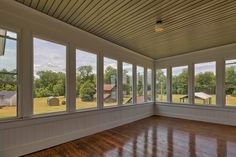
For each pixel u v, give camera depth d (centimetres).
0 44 254
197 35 390
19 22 270
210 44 475
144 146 312
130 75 556
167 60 649
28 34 282
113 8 267
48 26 310
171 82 637
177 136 375
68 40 347
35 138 283
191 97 573
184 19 301
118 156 267
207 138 360
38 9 279
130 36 404
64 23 329
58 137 318
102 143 328
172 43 463
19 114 269
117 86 490
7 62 260
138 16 294
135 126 473
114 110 466
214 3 246
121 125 486
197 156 267
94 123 399
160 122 529
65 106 341
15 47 269
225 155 270
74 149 296
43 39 308
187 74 589
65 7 269
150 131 419
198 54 557
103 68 439
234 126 468
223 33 377
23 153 266
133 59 566
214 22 315
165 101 651
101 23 330
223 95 499
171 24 325
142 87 620
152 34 387
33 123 280
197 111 557
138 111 580
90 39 399
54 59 326
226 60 496
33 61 291
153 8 263
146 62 643
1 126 242
